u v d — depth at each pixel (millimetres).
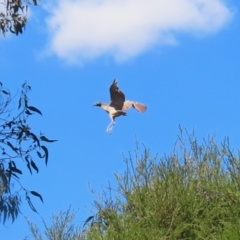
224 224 16531
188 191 17531
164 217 17359
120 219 17484
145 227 17375
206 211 17266
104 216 17750
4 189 9789
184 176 18078
